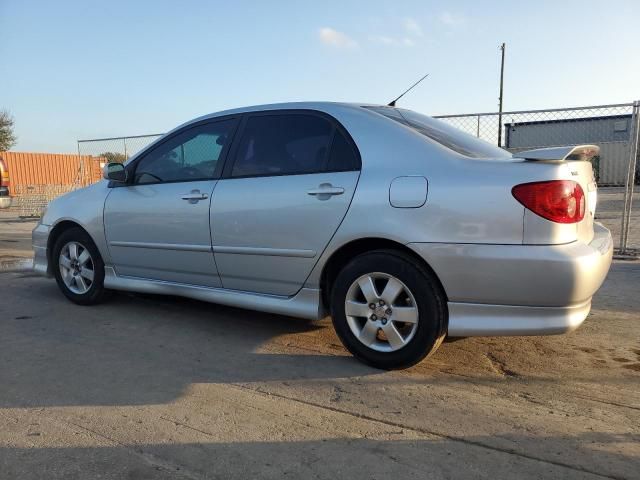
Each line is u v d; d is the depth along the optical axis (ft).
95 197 16.12
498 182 9.91
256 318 15.48
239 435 8.86
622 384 10.74
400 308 10.92
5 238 36.88
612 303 16.65
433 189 10.39
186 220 13.85
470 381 10.93
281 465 7.99
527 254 9.61
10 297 18.08
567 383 10.81
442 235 10.25
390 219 10.75
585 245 10.02
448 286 10.35
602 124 31.89
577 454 8.16
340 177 11.51
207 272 13.82
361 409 9.75
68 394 10.45
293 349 12.89
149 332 14.26
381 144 11.38
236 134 13.56
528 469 7.78
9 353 12.69
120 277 15.94
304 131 12.51
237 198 12.91
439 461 8.04
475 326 10.29
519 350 12.62
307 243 11.85
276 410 9.74
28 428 9.12
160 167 14.90
